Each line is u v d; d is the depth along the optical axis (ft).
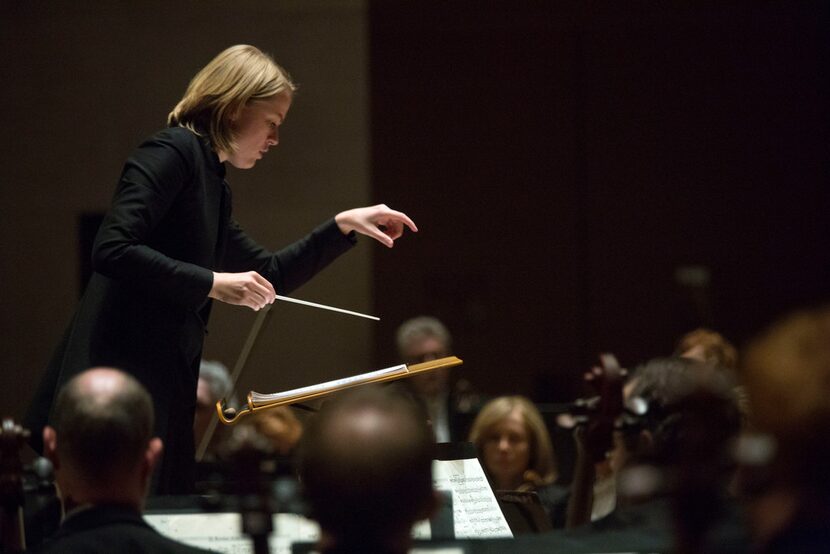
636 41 82.89
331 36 67.15
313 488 14.78
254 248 32.14
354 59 67.15
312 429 15.20
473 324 81.46
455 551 17.08
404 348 53.47
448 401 52.75
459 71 82.23
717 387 18.35
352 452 14.65
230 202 29.68
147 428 17.76
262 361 64.80
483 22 81.92
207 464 33.45
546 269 82.07
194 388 28.22
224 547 20.54
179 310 27.78
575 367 81.61
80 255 66.69
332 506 14.71
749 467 14.43
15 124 66.39
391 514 14.73
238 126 29.01
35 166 66.44
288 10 66.95
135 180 27.17
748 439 14.47
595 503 28.76
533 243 82.07
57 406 17.79
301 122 67.15
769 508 14.23
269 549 18.62
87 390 17.61
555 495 34.78
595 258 82.33
